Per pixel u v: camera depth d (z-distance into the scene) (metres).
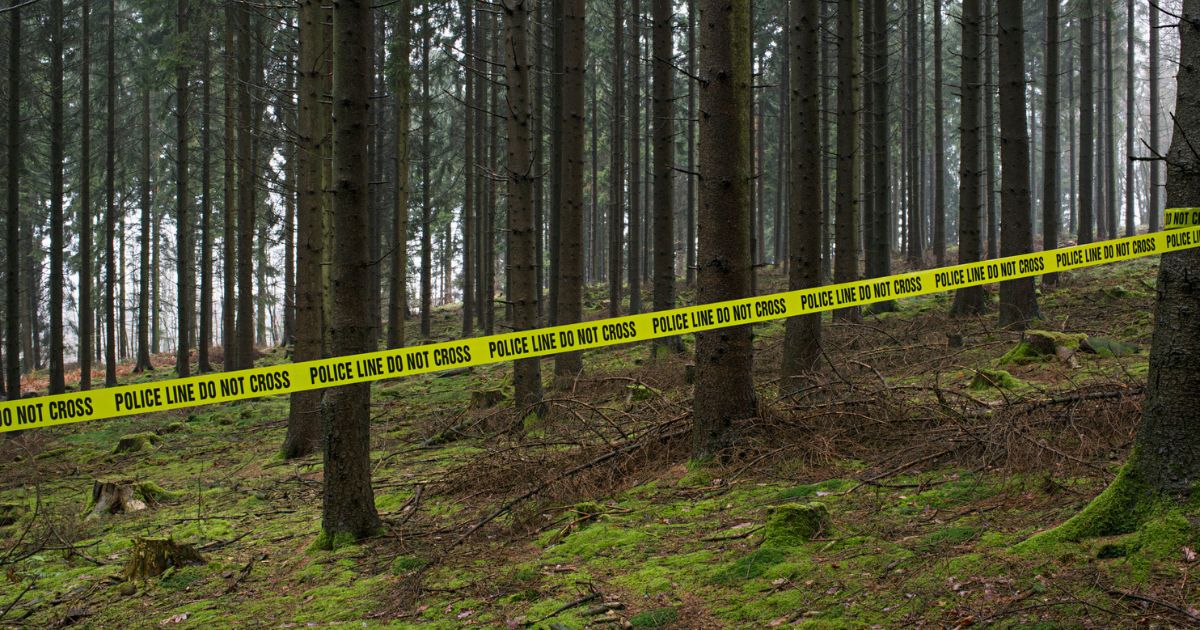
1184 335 3.90
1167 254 3.99
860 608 3.80
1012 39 12.58
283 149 22.27
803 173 9.79
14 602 5.77
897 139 35.50
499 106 27.62
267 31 20.94
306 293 12.45
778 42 31.91
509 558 5.62
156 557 6.22
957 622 3.47
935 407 7.07
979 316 14.58
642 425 8.21
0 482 11.71
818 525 4.97
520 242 10.81
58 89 20.39
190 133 27.36
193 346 39.81
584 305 30.02
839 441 6.93
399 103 18.23
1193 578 3.36
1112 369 8.53
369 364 6.54
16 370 17.97
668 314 7.25
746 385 7.14
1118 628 3.16
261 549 6.78
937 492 5.43
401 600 4.95
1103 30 32.38
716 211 7.02
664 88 14.93
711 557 4.89
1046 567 3.81
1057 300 16.20
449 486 7.99
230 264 23.45
